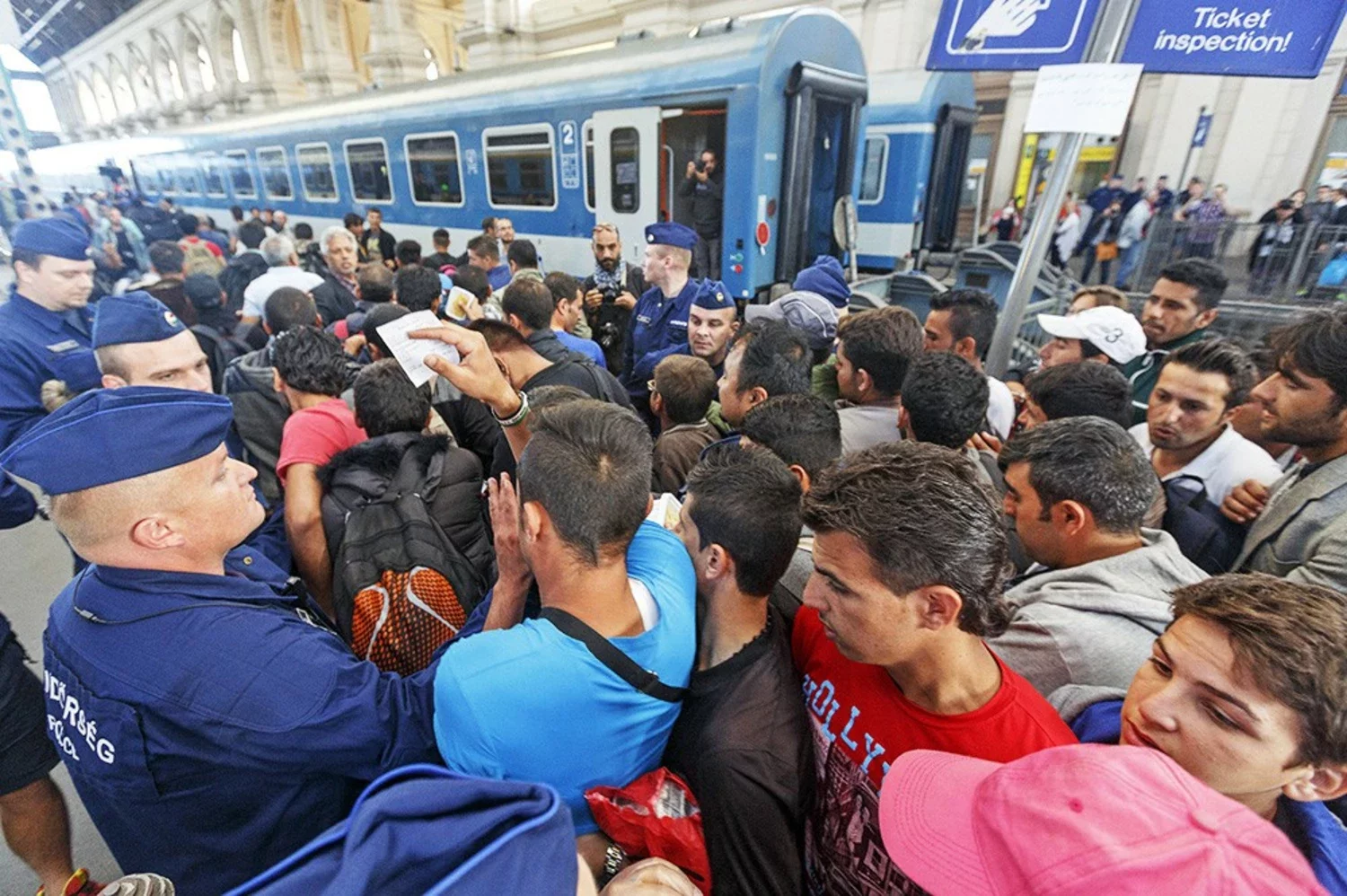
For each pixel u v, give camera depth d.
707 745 0.86
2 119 10.38
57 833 1.62
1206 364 1.57
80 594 0.93
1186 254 6.51
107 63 37.84
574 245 6.30
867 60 11.01
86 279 2.26
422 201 8.05
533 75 6.30
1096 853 0.47
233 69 25.23
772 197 4.96
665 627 0.89
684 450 1.83
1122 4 1.96
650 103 5.15
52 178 25.39
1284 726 0.61
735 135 4.77
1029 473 1.18
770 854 0.84
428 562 1.35
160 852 0.95
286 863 0.43
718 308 2.75
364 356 3.09
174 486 0.90
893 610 0.73
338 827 0.45
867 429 1.81
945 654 0.76
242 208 12.80
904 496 0.74
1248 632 0.63
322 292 4.16
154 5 28.05
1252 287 6.41
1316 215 7.88
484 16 14.30
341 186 9.48
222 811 0.92
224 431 0.98
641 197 5.47
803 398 1.48
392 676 1.00
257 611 0.96
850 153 5.61
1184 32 1.94
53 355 2.21
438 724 0.83
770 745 0.85
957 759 0.65
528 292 2.43
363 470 1.58
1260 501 1.53
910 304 6.54
